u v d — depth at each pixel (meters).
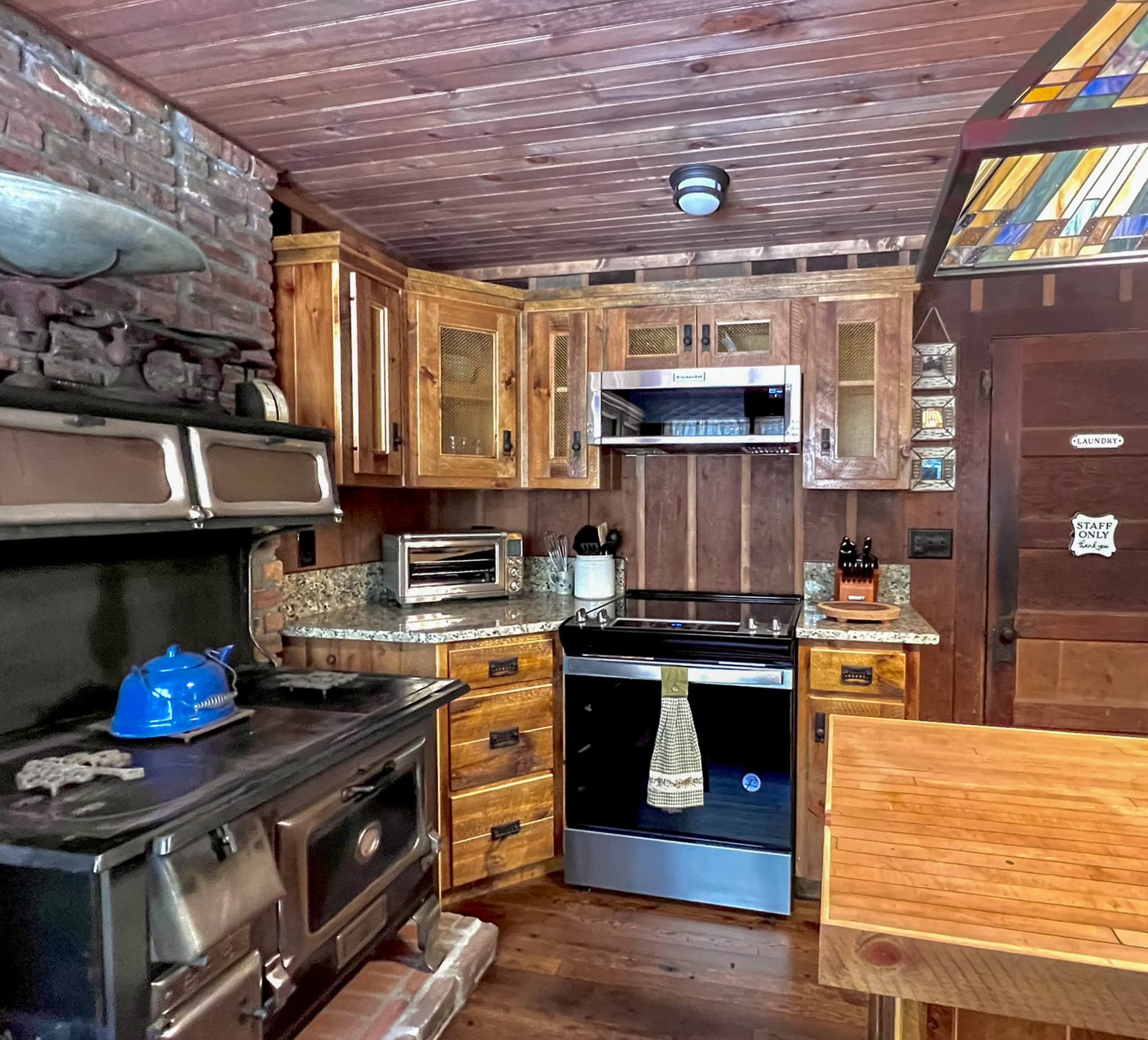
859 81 1.76
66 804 1.14
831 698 2.42
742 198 2.46
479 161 2.20
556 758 2.63
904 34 1.58
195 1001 1.12
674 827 2.45
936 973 0.88
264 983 1.26
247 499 1.62
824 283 2.65
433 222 2.71
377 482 2.45
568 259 3.14
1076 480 2.75
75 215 1.24
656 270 3.11
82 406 1.27
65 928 1.03
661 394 2.82
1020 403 2.78
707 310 2.75
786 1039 1.84
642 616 2.65
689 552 3.12
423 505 3.30
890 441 2.63
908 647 2.39
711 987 2.04
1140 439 2.69
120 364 1.56
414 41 1.60
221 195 2.05
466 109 1.90
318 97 1.84
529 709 2.54
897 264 2.88
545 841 2.60
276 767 1.30
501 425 2.88
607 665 2.46
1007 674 2.82
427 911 1.86
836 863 1.06
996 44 1.62
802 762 2.45
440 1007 1.84
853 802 1.26
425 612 2.71
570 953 2.20
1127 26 0.82
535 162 2.20
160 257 1.45
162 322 1.73
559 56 1.67
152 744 1.41
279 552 2.45
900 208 2.55
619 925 2.34
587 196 2.46
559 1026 1.89
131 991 1.04
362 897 1.53
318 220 2.59
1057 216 1.17
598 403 2.82
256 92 1.82
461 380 2.80
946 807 1.24
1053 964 0.85
